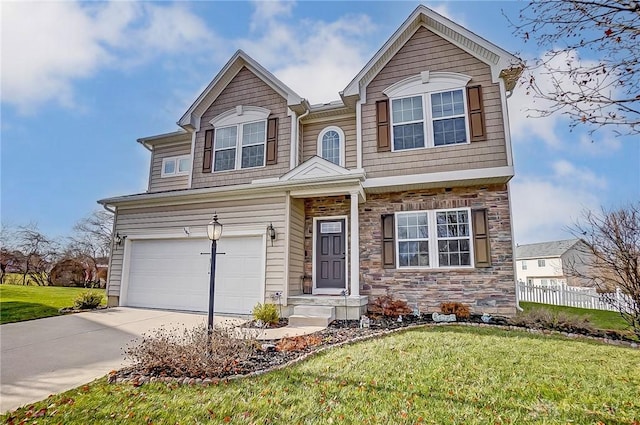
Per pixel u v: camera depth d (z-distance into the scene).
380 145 9.85
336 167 9.28
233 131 12.08
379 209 9.96
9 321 8.22
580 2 3.04
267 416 3.40
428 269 9.20
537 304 12.01
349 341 6.04
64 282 19.39
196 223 10.10
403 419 3.31
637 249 7.51
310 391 3.96
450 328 7.14
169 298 10.09
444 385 4.09
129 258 10.87
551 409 3.50
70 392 4.06
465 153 9.16
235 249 9.60
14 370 4.88
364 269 9.75
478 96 9.31
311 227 10.48
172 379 4.34
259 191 9.46
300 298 8.66
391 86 10.13
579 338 6.41
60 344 6.28
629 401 3.67
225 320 8.49
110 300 10.76
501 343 5.86
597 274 8.76
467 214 9.26
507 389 3.97
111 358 5.47
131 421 3.34
